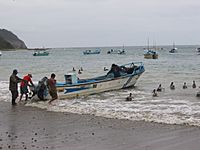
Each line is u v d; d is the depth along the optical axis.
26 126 11.63
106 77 22.81
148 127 11.27
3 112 14.66
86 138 9.86
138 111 14.38
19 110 15.17
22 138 9.88
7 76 37.59
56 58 99.94
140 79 30.59
